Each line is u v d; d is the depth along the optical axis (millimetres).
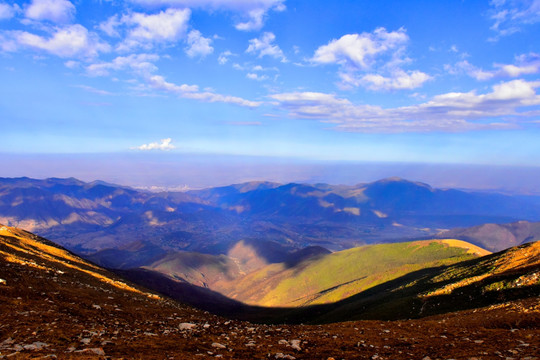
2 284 32438
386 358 21406
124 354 17812
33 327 21484
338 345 25734
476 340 25766
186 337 24875
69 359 15461
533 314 35281
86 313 30422
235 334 28453
